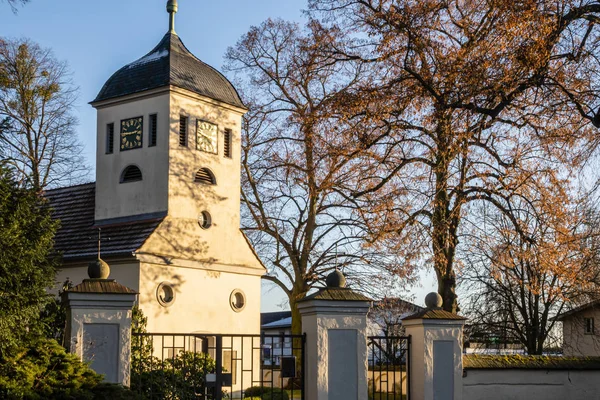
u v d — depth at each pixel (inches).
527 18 792.9
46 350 514.6
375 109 996.6
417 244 991.0
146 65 1344.7
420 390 623.2
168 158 1278.3
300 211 1509.6
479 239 1021.2
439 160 976.3
